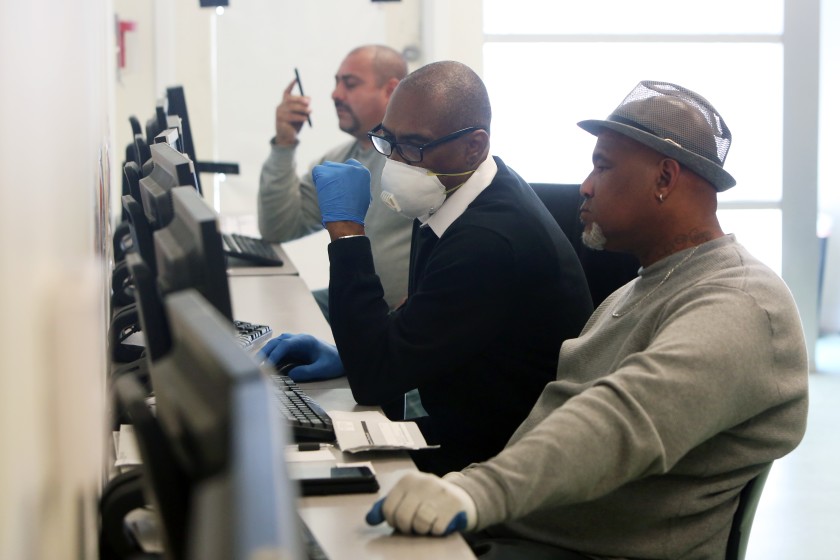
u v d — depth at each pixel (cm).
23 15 62
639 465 122
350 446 143
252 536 38
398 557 106
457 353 177
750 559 291
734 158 476
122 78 424
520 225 186
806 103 473
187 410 57
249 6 427
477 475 116
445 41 439
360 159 331
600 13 457
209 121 431
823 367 516
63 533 81
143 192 142
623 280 229
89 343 109
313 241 443
